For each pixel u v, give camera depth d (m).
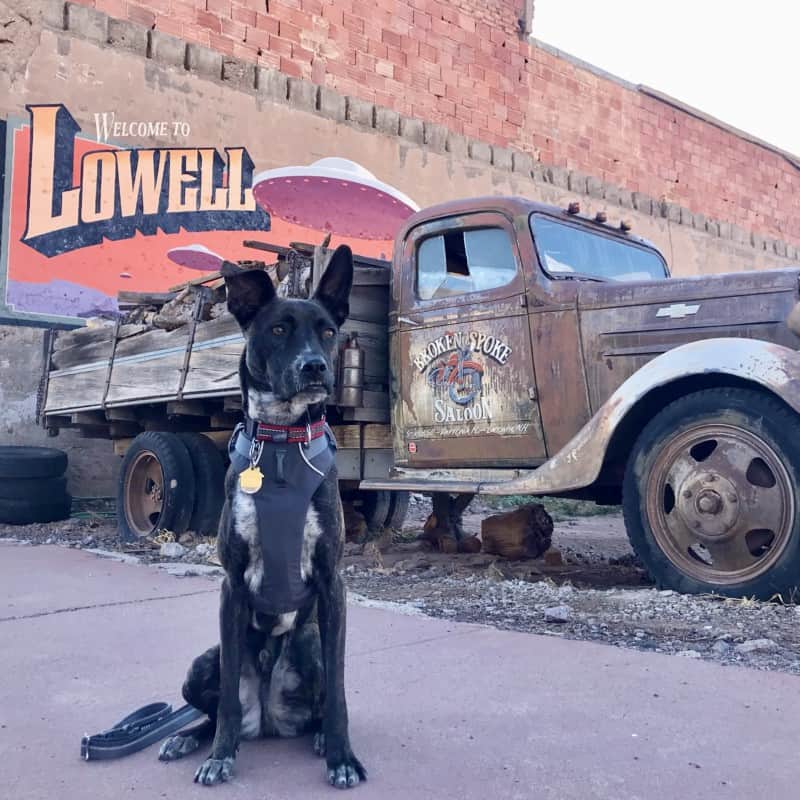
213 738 2.46
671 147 17.55
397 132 13.05
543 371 5.32
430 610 4.32
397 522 7.96
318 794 2.10
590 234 5.93
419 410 5.91
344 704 2.25
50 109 9.88
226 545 2.28
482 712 2.67
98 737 2.33
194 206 10.88
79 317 10.02
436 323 5.83
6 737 2.53
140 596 4.64
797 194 20.61
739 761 2.25
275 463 2.27
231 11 11.37
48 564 5.82
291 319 2.41
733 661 3.27
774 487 4.29
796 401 4.11
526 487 5.05
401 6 13.27
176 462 7.00
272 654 2.47
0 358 9.55
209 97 11.05
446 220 5.82
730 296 4.75
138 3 10.57
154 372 7.09
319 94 12.12
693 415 4.54
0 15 9.55
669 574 4.57
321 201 12.00
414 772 2.22
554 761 2.27
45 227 9.84
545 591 4.75
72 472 9.96
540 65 15.25
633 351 5.00
